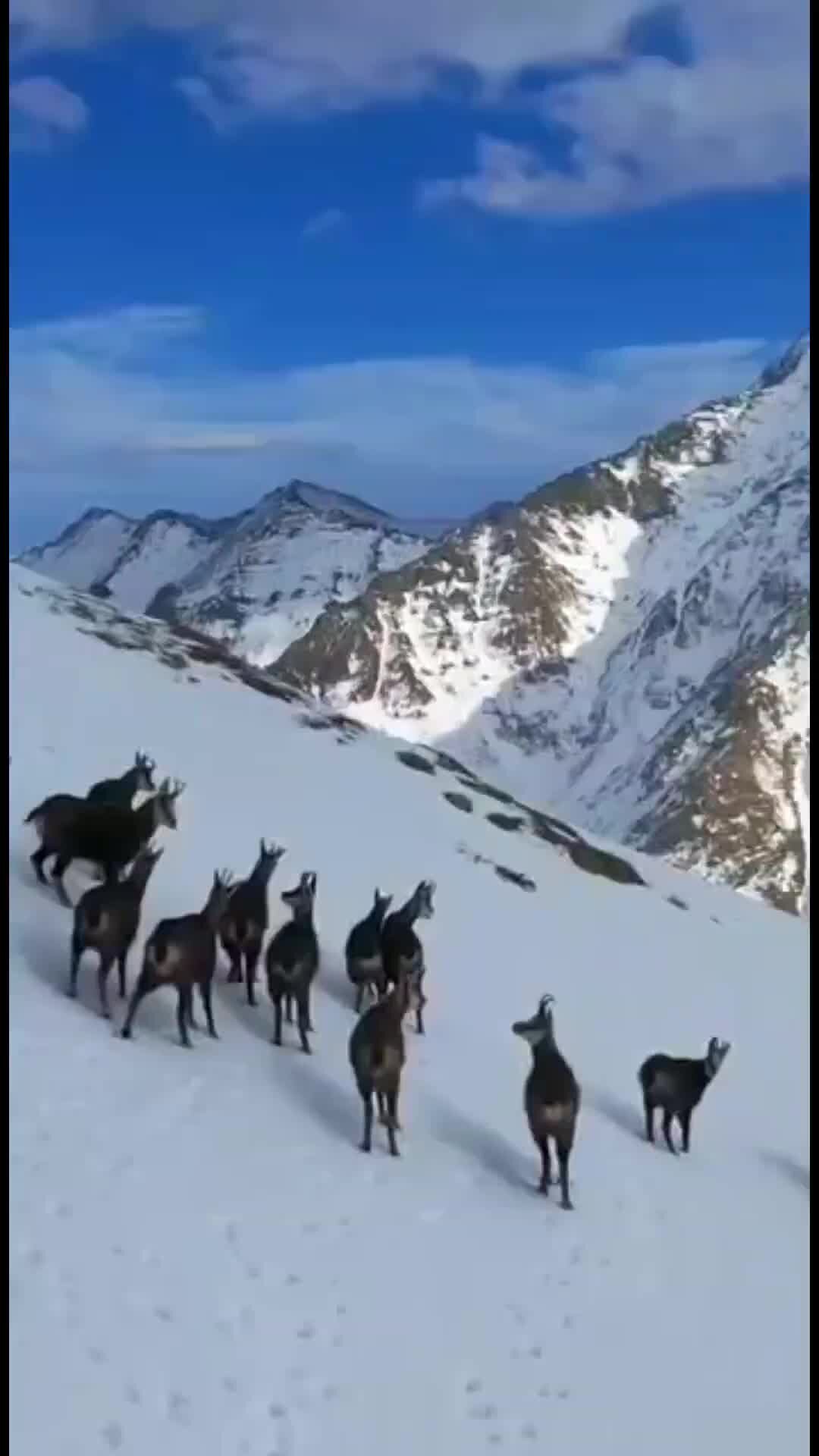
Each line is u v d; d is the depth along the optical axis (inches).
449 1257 490.6
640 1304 502.0
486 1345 447.2
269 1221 471.5
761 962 1112.8
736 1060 832.9
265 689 1322.6
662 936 1073.5
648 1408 440.8
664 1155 645.3
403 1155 551.2
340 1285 450.6
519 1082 666.8
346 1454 379.6
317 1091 573.6
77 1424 354.6
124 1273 417.1
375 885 894.4
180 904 702.5
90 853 633.0
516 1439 407.5
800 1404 469.7
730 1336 501.7
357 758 1208.8
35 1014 538.3
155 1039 559.5
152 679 1178.0
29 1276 399.5
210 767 1000.9
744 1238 582.6
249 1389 390.6
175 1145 491.8
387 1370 418.9
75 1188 446.0
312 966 596.1
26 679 1015.0
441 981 781.3
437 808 1154.0
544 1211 546.6
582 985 869.2
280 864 852.0
